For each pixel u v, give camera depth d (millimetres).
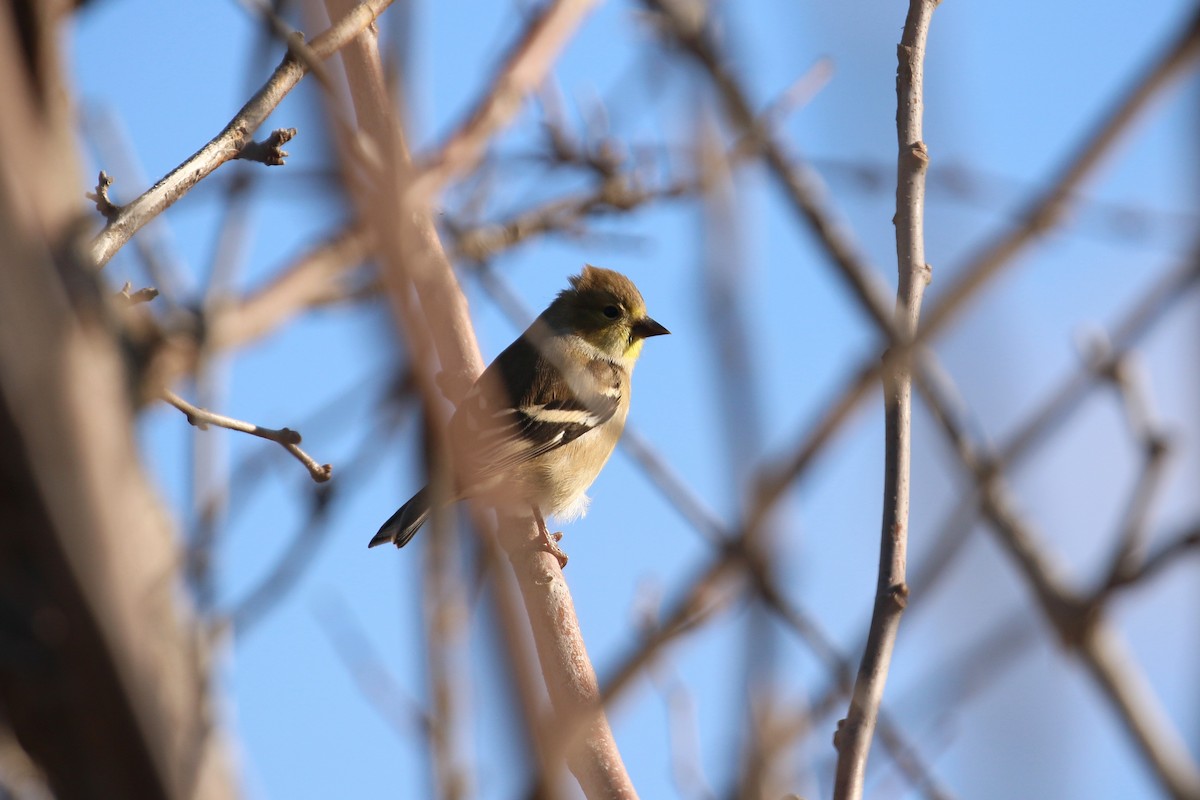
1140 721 4320
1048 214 3941
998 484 4613
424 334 3734
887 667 5770
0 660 2996
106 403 2877
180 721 2998
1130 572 4129
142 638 2924
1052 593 4441
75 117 3451
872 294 5207
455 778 3676
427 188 8836
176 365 5434
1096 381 4098
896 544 6027
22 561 2949
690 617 3516
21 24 3217
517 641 3240
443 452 3738
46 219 2902
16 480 2824
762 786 3432
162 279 7461
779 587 3543
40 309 2795
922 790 4410
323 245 6953
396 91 4445
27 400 2740
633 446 5117
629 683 3416
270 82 7668
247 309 6613
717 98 4848
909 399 6227
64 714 2998
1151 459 4043
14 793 3342
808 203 5359
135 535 2926
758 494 3580
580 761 7820
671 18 4934
